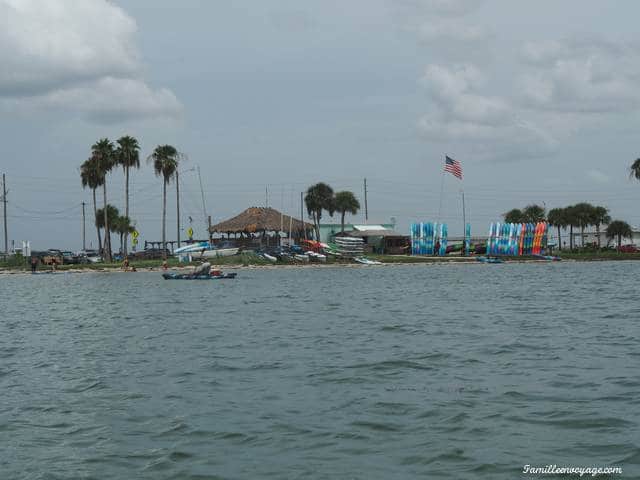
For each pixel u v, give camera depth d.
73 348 33.38
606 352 28.72
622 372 24.17
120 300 62.91
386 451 16.03
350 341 33.41
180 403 20.94
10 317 49.97
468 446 16.25
